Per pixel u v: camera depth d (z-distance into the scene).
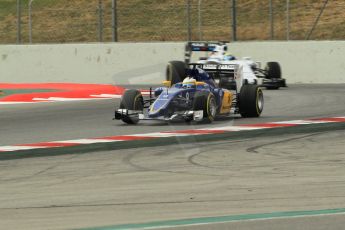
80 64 91.00
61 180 30.70
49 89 82.56
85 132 46.06
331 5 114.12
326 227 21.58
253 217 23.06
